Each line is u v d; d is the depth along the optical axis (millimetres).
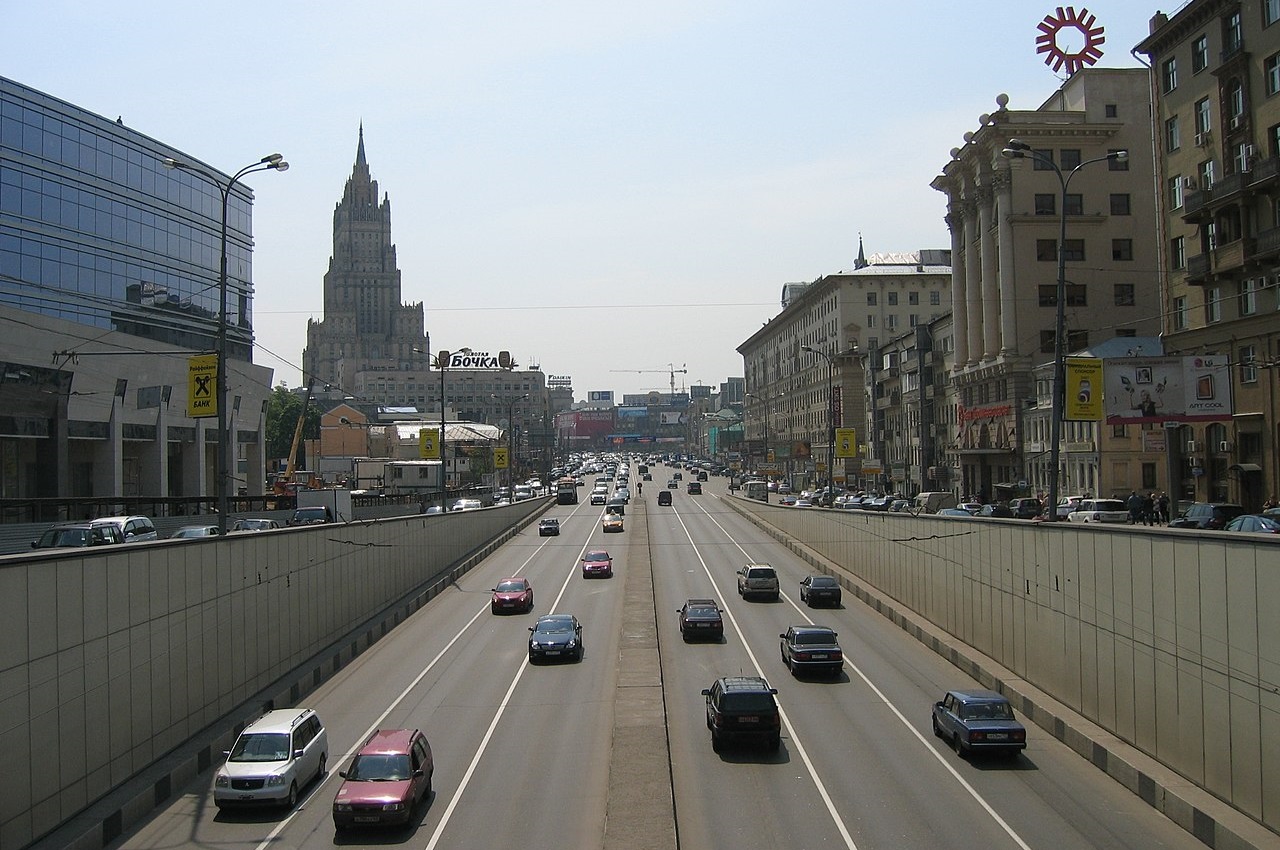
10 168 61500
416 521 52031
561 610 46875
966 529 34625
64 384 60156
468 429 150500
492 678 33000
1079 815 19516
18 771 17094
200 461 77000
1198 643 19562
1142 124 78875
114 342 65000
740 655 36156
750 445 169250
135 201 72250
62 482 59406
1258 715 17578
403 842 18625
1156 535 21281
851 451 70375
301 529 33719
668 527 88938
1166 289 54375
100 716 20000
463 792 21547
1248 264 46500
